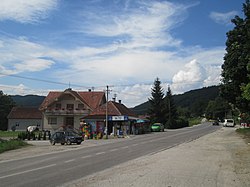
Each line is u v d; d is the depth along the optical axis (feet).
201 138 124.98
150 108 309.01
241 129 170.30
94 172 42.39
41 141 145.38
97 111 204.85
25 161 59.41
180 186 31.96
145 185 32.35
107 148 87.45
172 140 117.91
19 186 32.73
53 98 241.76
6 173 42.96
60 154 72.54
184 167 46.16
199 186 32.17
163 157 60.03
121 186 31.83
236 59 112.47
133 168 45.29
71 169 45.57
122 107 236.84
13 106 336.70
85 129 164.25
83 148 91.40
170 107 312.09
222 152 69.21
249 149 74.28
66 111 227.61
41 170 45.01
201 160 54.95
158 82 311.06
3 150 87.51
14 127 290.15
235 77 113.70
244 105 119.96
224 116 487.20
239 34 115.55
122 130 178.19
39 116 292.61
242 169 44.34
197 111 561.84
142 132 203.72
